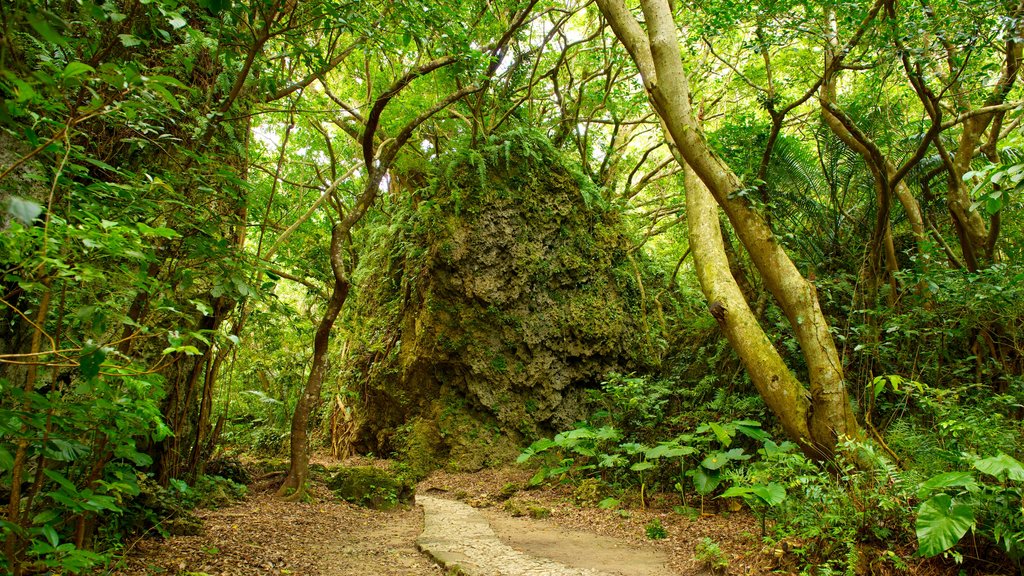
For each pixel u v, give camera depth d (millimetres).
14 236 1991
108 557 2893
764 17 7016
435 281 10406
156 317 3656
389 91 6848
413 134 11836
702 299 11977
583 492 7430
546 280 10695
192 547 4359
